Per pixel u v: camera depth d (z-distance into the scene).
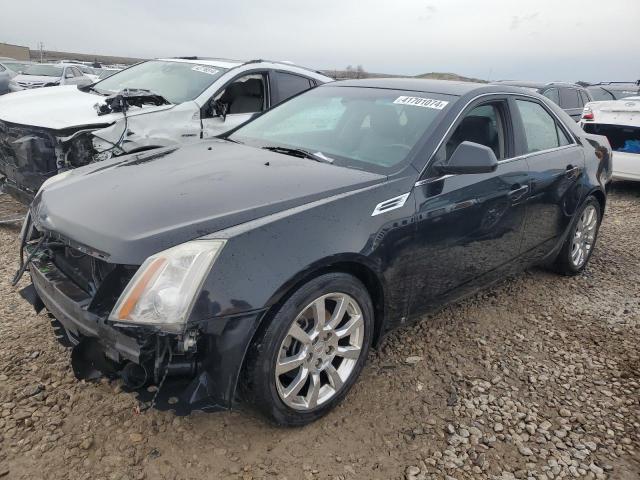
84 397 2.69
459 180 3.17
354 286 2.62
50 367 2.92
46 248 2.80
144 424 2.53
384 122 3.39
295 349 2.52
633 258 5.41
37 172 4.79
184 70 6.29
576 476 2.42
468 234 3.25
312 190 2.69
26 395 2.68
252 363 2.31
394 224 2.77
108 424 2.52
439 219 3.01
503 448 2.57
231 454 2.40
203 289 2.14
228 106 6.06
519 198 3.63
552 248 4.32
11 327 3.33
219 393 2.24
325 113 3.74
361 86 3.94
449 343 3.49
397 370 3.14
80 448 2.37
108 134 4.86
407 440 2.57
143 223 2.36
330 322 2.58
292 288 2.38
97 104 5.20
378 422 2.68
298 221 2.44
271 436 2.52
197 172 2.94
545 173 3.90
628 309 4.19
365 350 2.78
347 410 2.75
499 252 3.63
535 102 4.13
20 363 2.95
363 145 3.27
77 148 4.71
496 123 3.65
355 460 2.42
